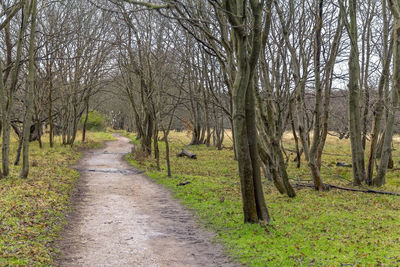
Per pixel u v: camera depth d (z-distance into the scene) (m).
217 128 36.94
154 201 12.76
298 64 13.80
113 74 36.03
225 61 10.06
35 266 6.25
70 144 34.22
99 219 10.07
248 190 9.05
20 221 8.47
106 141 47.97
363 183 16.06
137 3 6.86
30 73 14.52
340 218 9.47
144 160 25.42
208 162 25.38
